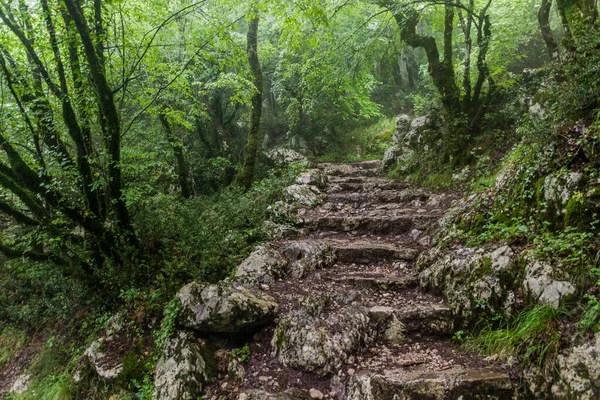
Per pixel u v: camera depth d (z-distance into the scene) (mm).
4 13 5199
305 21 7242
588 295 2904
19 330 7199
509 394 2916
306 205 7609
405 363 3443
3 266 8148
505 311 3469
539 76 7719
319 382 3420
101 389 4406
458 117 7996
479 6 9406
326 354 3486
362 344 3711
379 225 6289
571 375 2676
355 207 7480
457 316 3811
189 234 5828
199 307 3916
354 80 9352
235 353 3822
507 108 7578
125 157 6852
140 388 4039
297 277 4984
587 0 5598
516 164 4875
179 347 3824
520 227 3959
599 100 3932
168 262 5234
